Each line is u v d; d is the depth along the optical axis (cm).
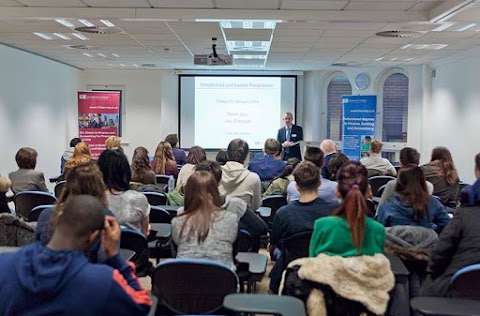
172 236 254
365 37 697
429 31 643
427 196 296
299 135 965
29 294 130
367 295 212
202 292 221
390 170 622
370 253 222
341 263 213
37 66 916
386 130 1119
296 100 1167
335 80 1167
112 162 286
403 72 1080
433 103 1027
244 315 204
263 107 1163
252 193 402
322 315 212
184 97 1164
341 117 1164
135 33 684
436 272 246
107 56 939
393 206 299
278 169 549
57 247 138
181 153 731
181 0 517
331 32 657
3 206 351
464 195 247
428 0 508
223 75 1158
